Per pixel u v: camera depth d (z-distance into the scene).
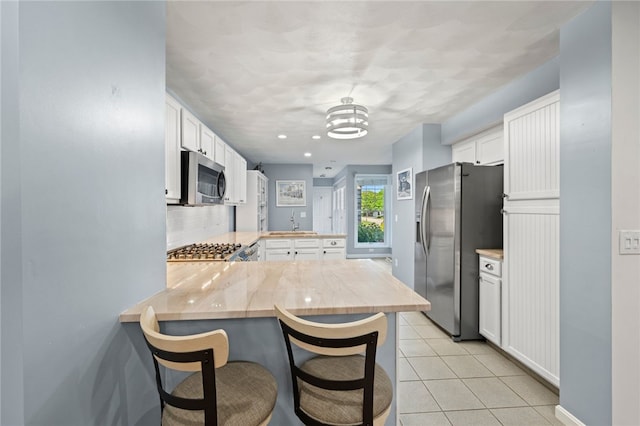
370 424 0.96
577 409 1.65
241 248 3.01
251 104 3.04
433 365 2.39
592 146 1.56
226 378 1.12
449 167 2.89
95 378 0.98
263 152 5.70
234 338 1.30
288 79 2.46
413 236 4.16
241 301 1.25
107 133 1.04
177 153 2.15
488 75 2.45
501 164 2.99
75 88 0.89
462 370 2.31
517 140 2.23
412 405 1.89
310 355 1.32
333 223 9.95
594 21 1.56
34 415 0.76
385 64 2.23
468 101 3.03
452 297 2.85
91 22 0.95
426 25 1.77
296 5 1.58
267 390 1.06
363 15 1.67
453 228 2.83
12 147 0.71
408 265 4.31
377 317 0.93
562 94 1.75
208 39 1.88
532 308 2.12
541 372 2.04
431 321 3.37
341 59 2.16
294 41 1.92
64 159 0.85
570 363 1.69
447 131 3.68
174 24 1.73
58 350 0.83
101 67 1.00
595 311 1.55
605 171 1.49
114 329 1.07
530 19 1.71
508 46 2.01
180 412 0.97
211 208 4.14
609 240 1.48
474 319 2.83
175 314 1.13
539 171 2.04
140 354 1.20
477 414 1.81
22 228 0.72
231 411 0.95
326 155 6.01
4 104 0.70
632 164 1.48
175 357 0.86
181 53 2.05
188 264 2.09
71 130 0.87
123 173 1.13
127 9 1.15
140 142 1.25
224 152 3.54
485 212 2.83
